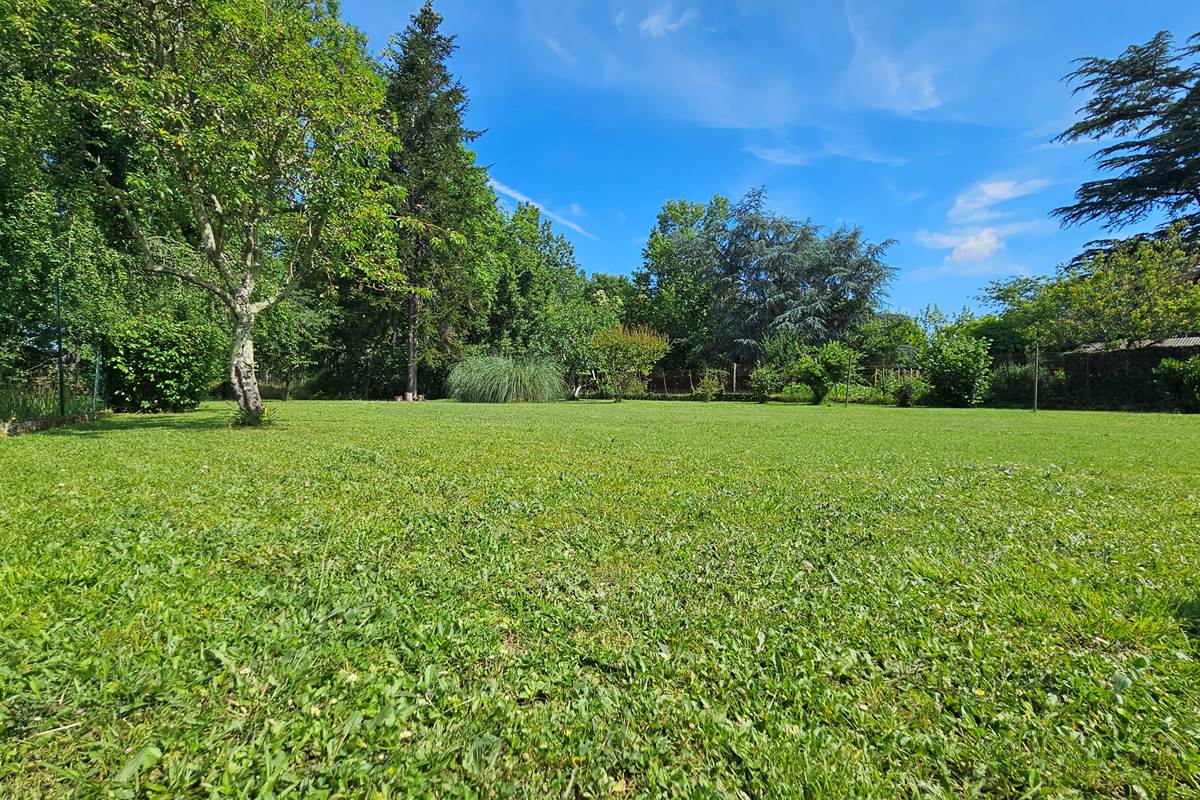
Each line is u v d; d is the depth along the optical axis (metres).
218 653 1.65
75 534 2.72
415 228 9.56
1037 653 1.77
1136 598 2.17
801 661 1.72
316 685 1.54
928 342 22.94
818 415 13.66
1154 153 22.31
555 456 5.65
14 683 1.47
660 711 1.47
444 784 1.20
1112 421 11.67
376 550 2.64
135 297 12.17
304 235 8.54
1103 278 19.73
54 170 7.57
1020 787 1.23
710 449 6.44
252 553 2.56
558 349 27.75
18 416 8.16
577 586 2.28
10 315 8.98
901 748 1.34
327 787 1.18
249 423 8.52
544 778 1.24
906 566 2.55
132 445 5.95
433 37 21.92
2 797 1.13
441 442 6.69
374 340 24.38
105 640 1.73
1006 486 4.37
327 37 7.93
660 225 44.69
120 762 1.24
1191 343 18.67
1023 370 19.73
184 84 6.76
